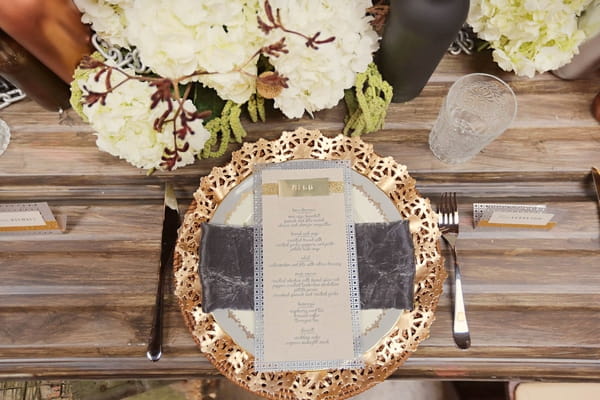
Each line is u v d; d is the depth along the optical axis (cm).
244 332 66
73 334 71
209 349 65
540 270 73
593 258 74
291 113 68
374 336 65
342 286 67
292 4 58
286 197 70
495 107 80
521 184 79
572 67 81
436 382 101
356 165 73
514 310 72
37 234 75
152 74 72
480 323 71
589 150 80
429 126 81
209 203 71
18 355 70
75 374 70
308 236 69
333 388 64
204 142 67
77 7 63
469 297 72
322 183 71
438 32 60
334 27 61
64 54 67
